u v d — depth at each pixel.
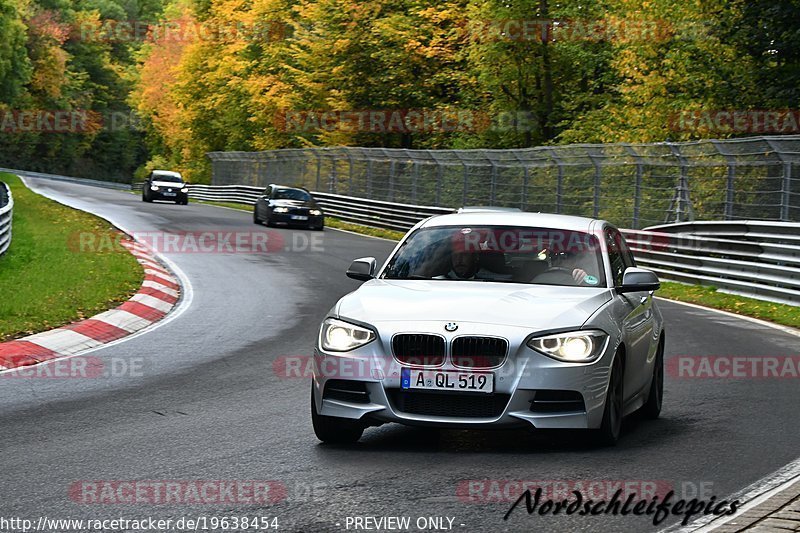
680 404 9.67
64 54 109.69
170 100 92.19
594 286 8.11
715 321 16.95
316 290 20.22
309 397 9.73
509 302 7.47
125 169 132.50
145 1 140.88
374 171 44.97
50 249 23.69
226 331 14.71
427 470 6.71
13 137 110.88
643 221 28.55
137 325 15.29
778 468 6.92
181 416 8.77
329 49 55.81
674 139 37.62
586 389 7.09
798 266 19.34
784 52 34.72
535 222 8.80
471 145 52.66
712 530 5.22
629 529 5.43
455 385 7.02
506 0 47.97
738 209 24.89
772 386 10.70
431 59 53.62
